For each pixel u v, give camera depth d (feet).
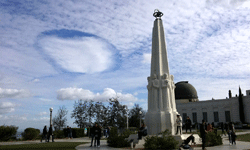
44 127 82.64
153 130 62.23
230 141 62.54
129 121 205.05
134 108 213.87
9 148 55.31
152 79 67.26
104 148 53.62
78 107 172.14
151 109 65.16
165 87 64.90
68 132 105.81
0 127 87.61
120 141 57.72
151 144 47.88
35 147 57.47
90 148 53.83
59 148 54.29
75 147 56.70
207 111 214.28
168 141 47.50
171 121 61.11
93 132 59.47
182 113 226.58
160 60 67.97
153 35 71.77
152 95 65.92
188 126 70.74
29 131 98.94
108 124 161.99
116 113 166.09
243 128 169.27
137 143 55.88
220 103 209.26
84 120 168.66
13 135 93.04
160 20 72.69
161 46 69.82
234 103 201.98
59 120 173.06
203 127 48.88
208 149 47.88
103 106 171.42
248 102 195.72
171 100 64.90
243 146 54.24
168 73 67.46
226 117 204.13
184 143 42.42
